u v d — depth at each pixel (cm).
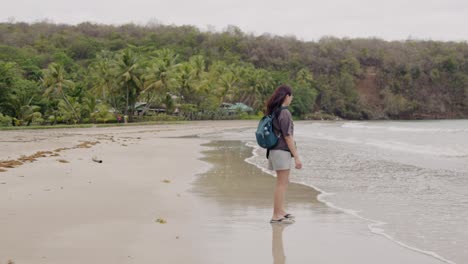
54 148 2156
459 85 14125
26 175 1221
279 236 659
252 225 725
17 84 4972
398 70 14250
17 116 4834
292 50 14250
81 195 953
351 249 599
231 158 1972
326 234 675
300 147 2655
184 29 14325
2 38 11625
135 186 1109
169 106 7606
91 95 6281
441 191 1114
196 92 8444
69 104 5700
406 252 588
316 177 1369
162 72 6950
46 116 5578
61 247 578
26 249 566
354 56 14462
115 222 721
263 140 741
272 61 13425
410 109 13688
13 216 742
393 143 2977
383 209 882
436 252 590
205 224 726
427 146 2694
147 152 2175
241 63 12306
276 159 741
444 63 14350
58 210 796
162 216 777
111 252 562
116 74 6481
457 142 3044
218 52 12925
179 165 1648
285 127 737
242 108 10300
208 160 1877
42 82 5938
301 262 545
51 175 1236
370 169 1575
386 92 13788
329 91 12875
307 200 973
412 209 882
